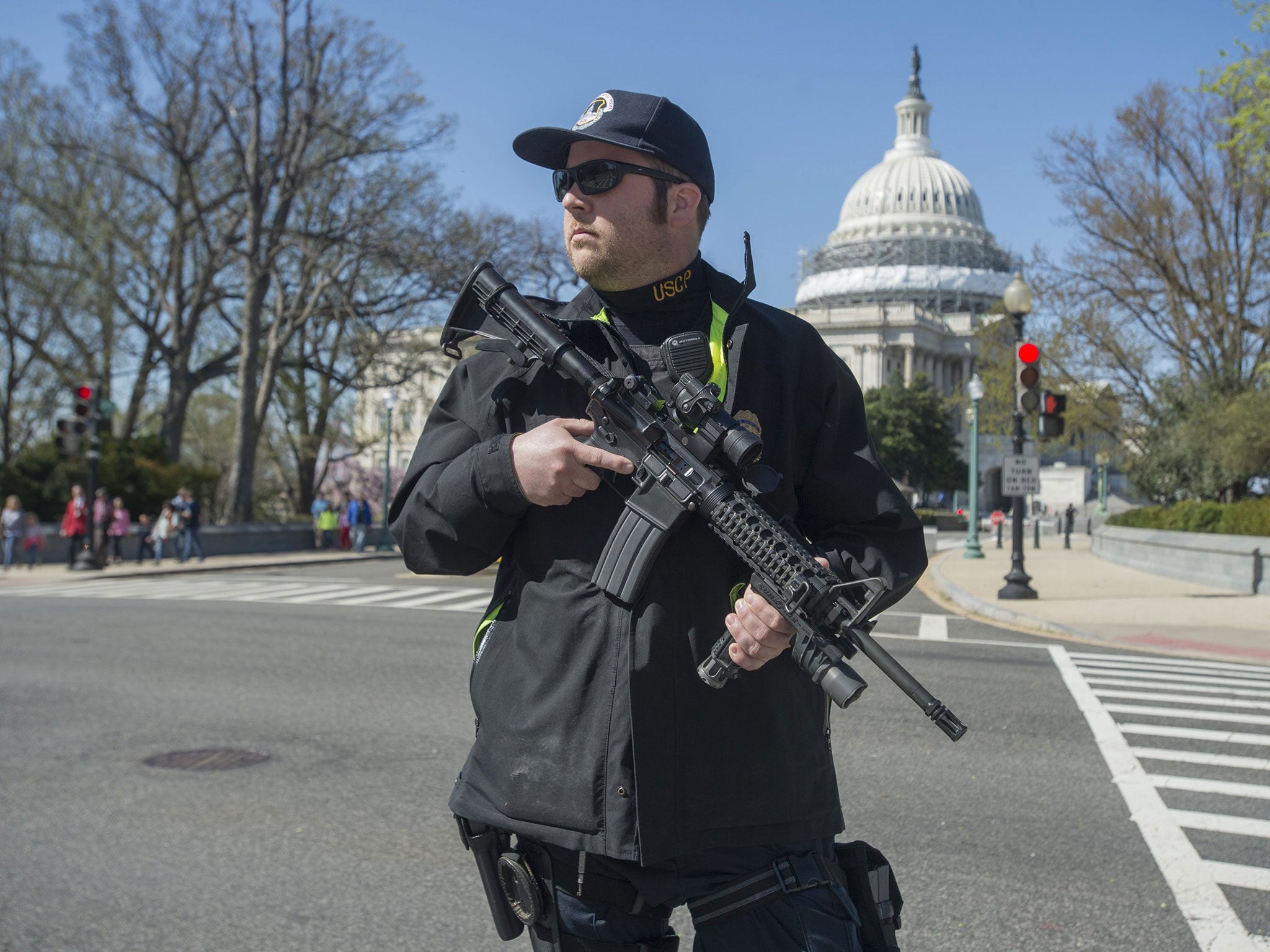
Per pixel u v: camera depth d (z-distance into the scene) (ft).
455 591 63.41
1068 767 22.02
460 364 7.82
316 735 24.26
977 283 433.07
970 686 31.09
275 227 106.11
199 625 44.01
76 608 51.21
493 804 7.20
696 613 6.86
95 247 103.19
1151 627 45.88
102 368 109.29
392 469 199.21
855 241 452.35
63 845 17.03
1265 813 18.99
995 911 14.64
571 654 6.93
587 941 7.07
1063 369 117.60
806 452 7.38
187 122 105.91
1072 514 130.72
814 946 6.72
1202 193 103.09
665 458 6.73
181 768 21.49
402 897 15.01
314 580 73.26
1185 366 111.04
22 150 103.40
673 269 7.54
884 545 7.13
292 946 13.46
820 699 7.37
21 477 98.63
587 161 7.44
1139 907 14.79
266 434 155.53
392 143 107.86
